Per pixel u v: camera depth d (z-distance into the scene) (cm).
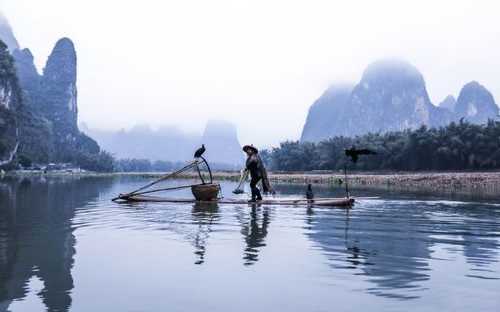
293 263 518
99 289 414
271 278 451
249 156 1452
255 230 788
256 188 1450
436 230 798
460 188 3159
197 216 1017
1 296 393
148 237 707
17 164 13938
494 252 588
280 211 1144
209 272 477
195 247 620
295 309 359
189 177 8106
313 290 409
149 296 393
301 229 799
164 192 2511
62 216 1034
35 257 552
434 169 7888
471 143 7344
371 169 8944
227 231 774
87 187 3170
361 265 510
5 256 559
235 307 364
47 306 366
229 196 2067
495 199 1709
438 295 393
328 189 3000
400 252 585
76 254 572
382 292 404
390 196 1964
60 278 452
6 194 2088
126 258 546
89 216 1030
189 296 393
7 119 13950
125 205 1359
